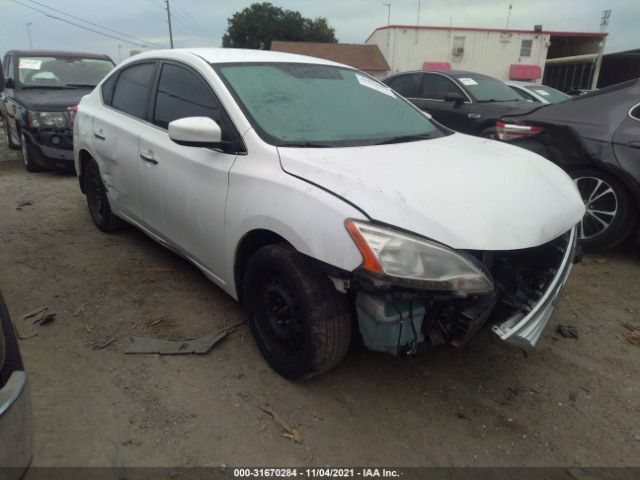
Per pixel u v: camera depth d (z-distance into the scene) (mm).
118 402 2527
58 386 2625
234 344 3031
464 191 2393
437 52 32031
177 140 2730
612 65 28734
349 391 2662
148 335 3107
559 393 2697
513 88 9023
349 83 3549
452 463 2238
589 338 3207
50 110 6949
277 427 2402
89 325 3207
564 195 2766
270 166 2615
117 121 3992
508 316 2389
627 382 2793
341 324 2406
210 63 3189
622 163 4098
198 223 3078
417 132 3316
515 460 2264
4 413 1502
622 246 4730
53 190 6445
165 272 3965
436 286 2096
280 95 3092
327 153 2660
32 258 4203
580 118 4438
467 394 2674
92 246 4473
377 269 2104
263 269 2635
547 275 2572
